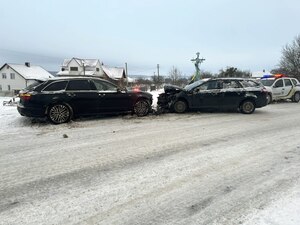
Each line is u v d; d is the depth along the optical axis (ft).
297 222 9.49
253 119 31.07
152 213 10.21
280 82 52.70
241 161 15.85
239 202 10.96
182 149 18.35
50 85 27.45
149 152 17.70
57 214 10.12
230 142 20.18
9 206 10.71
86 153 17.54
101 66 198.90
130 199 11.28
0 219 9.78
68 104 27.76
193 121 29.45
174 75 175.73
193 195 11.60
